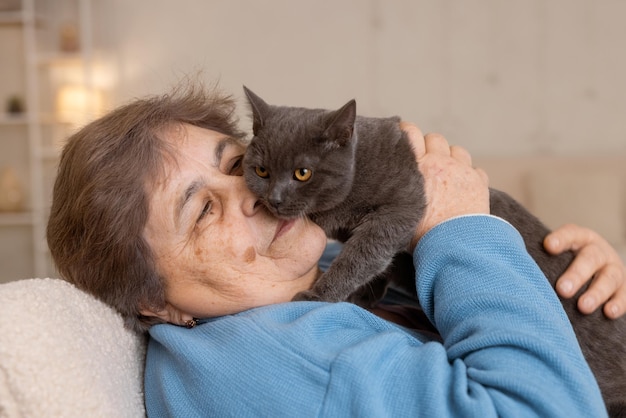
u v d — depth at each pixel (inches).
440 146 49.3
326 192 45.3
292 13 169.6
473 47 170.1
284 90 171.3
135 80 169.2
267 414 33.8
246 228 41.6
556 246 47.2
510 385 31.3
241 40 169.9
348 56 170.4
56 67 175.2
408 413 32.0
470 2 169.0
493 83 170.7
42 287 37.7
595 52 169.3
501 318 34.9
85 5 161.2
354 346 34.4
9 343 32.1
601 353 44.6
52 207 43.2
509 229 40.6
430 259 39.2
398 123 50.1
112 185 39.5
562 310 37.8
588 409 31.6
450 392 32.3
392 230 45.1
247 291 41.2
